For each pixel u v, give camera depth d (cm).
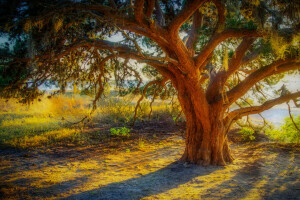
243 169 591
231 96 630
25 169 599
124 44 633
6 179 515
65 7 360
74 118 1333
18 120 1270
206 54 510
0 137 930
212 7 530
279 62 519
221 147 644
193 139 660
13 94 515
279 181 492
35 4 335
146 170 609
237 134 1140
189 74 539
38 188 467
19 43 405
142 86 910
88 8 378
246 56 617
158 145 950
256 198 404
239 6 409
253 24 416
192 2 390
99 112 1494
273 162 650
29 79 527
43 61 524
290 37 385
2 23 323
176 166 635
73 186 484
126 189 465
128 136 1093
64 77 635
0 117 1328
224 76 626
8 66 462
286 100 644
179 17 411
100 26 532
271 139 1055
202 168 602
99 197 423
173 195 429
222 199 404
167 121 1402
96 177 548
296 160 662
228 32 452
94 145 915
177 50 478
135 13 379
